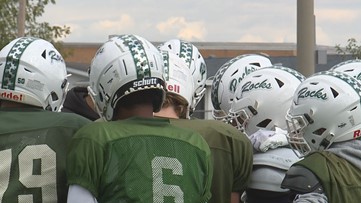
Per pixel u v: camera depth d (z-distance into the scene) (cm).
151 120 748
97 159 696
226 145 931
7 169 756
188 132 764
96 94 791
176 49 1119
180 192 714
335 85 847
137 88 748
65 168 763
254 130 1103
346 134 839
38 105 820
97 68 780
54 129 786
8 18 5988
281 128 1087
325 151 830
